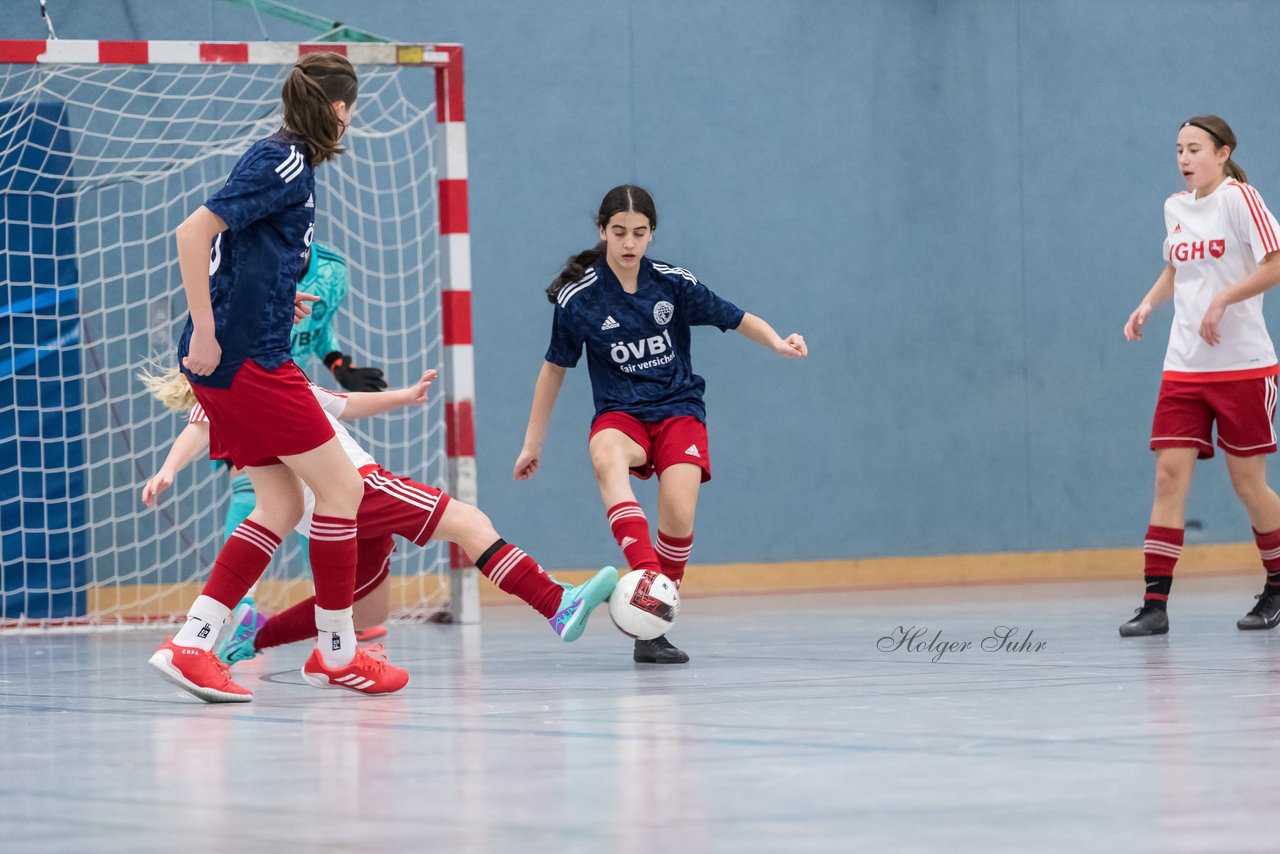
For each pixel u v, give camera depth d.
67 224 27.44
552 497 30.53
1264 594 18.80
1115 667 13.66
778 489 32.22
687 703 11.18
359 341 29.30
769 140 32.41
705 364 31.77
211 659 12.10
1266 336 18.47
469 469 24.17
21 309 27.05
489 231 30.36
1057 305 34.75
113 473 27.61
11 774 8.20
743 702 11.17
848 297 32.94
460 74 24.30
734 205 32.09
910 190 33.50
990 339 34.16
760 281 32.25
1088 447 34.94
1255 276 17.70
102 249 27.67
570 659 16.05
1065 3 34.81
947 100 33.84
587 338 15.59
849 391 32.88
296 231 11.93
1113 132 35.25
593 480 30.80
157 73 28.11
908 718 9.91
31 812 6.96
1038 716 9.94
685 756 8.29
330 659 12.67
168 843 6.14
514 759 8.34
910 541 33.31
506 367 30.36
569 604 13.96
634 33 31.42
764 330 15.90
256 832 6.34
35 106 27.27
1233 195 18.09
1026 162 34.50
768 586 32.03
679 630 20.39
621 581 14.62
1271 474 35.84
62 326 27.31
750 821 6.38
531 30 30.73
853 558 32.81
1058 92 34.81
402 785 7.52
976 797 6.88
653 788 7.24
